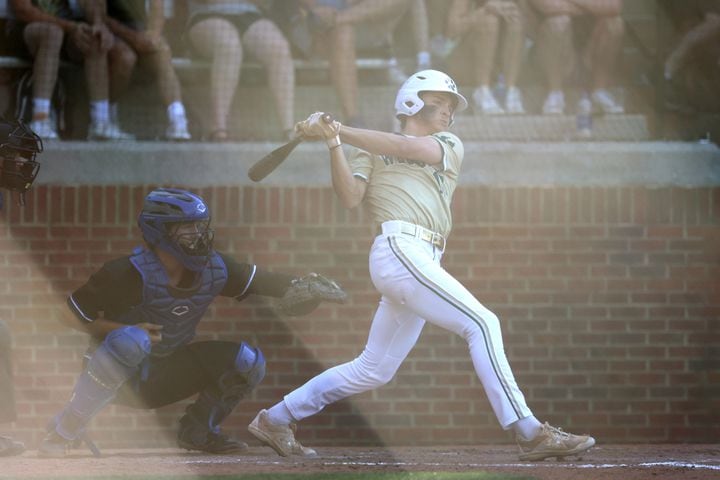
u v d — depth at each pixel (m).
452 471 18.56
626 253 28.61
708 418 28.41
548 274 28.47
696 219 28.78
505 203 28.53
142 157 28.64
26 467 19.30
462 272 28.44
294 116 31.42
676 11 31.48
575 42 31.39
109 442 27.75
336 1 31.14
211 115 30.33
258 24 30.16
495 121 30.72
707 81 31.22
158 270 20.06
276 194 28.56
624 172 28.84
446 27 31.52
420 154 20.34
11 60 30.31
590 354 28.39
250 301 28.20
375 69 31.66
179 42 31.00
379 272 20.31
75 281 28.27
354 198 20.41
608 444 28.06
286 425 21.59
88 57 29.75
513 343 28.34
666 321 28.53
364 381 21.20
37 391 27.95
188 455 22.05
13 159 21.23
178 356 21.45
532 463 19.86
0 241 28.20
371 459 21.03
